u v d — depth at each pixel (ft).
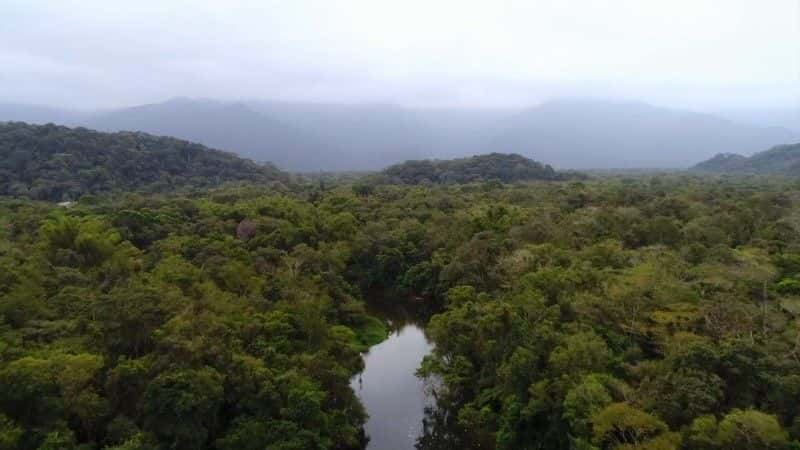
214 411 125.49
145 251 256.11
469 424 158.51
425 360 186.09
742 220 284.00
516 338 152.97
